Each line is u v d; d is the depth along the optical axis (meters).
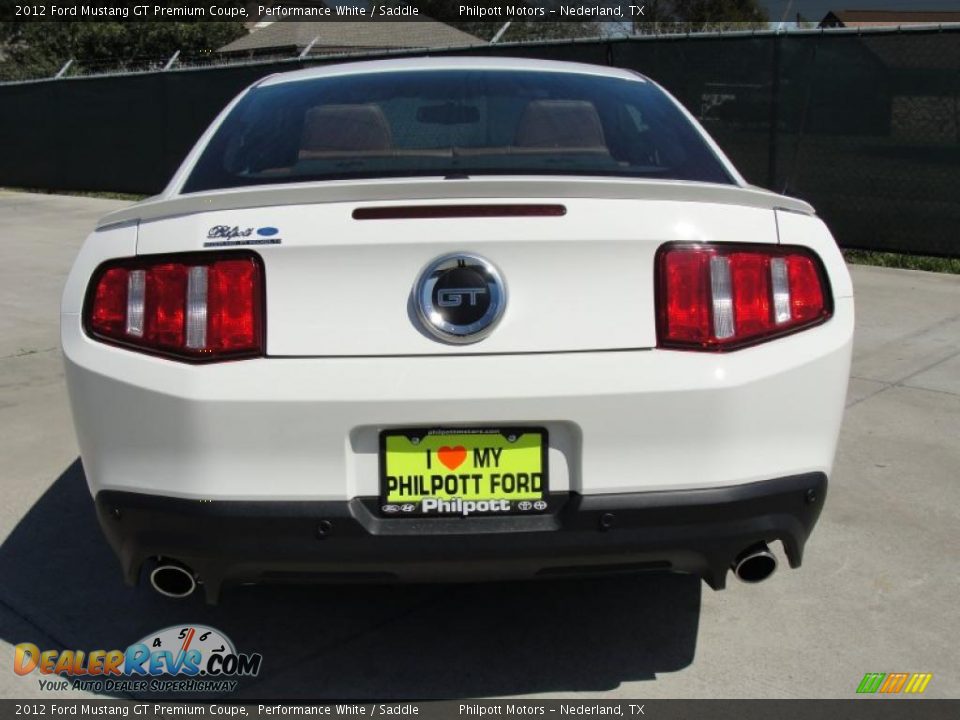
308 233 2.20
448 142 2.88
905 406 4.79
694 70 9.37
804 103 8.73
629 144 2.92
